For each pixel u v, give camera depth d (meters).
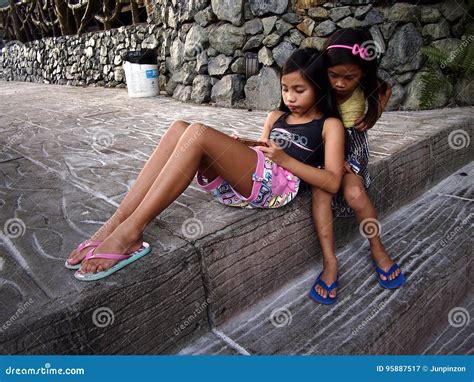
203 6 4.71
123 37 6.51
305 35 4.04
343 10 3.77
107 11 7.02
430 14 3.77
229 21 4.48
